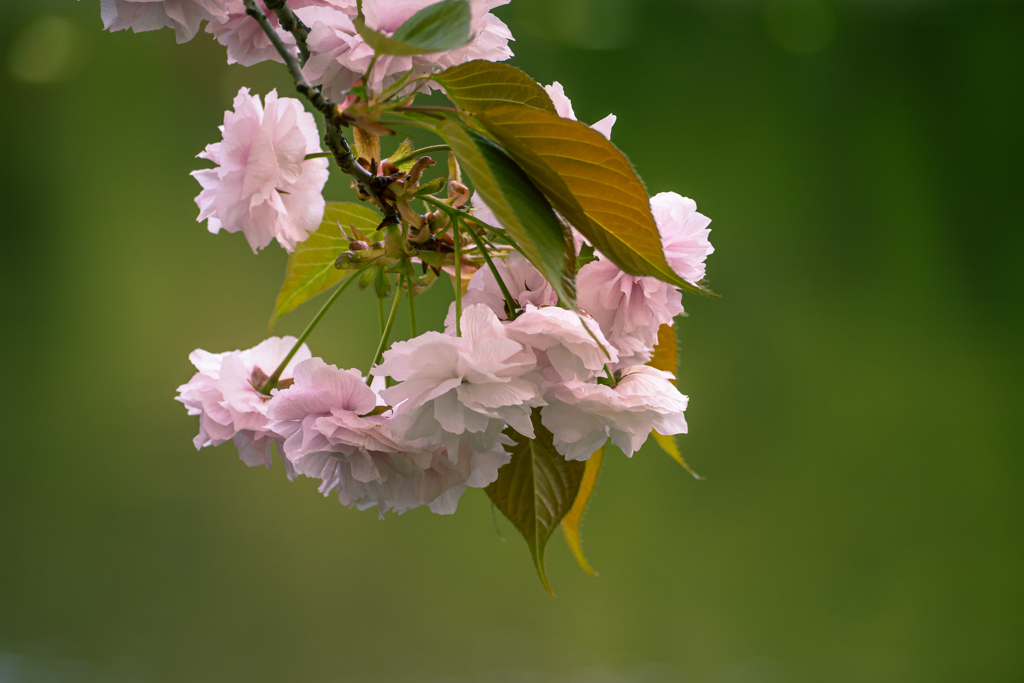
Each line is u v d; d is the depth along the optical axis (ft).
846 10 50.72
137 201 36.52
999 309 31.12
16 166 38.42
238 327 28.53
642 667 17.34
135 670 16.63
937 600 19.17
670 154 41.55
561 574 19.85
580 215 8.06
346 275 8.48
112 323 28.58
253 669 16.83
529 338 8.14
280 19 8.19
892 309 31.22
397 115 8.11
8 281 30.63
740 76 46.91
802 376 27.48
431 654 17.39
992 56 47.44
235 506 21.52
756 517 21.70
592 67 46.60
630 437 8.22
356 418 8.18
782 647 17.90
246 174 8.15
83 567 19.02
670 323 8.29
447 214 8.22
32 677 16.25
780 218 37.22
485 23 8.20
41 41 43.68
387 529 21.03
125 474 22.29
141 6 8.27
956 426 24.94
